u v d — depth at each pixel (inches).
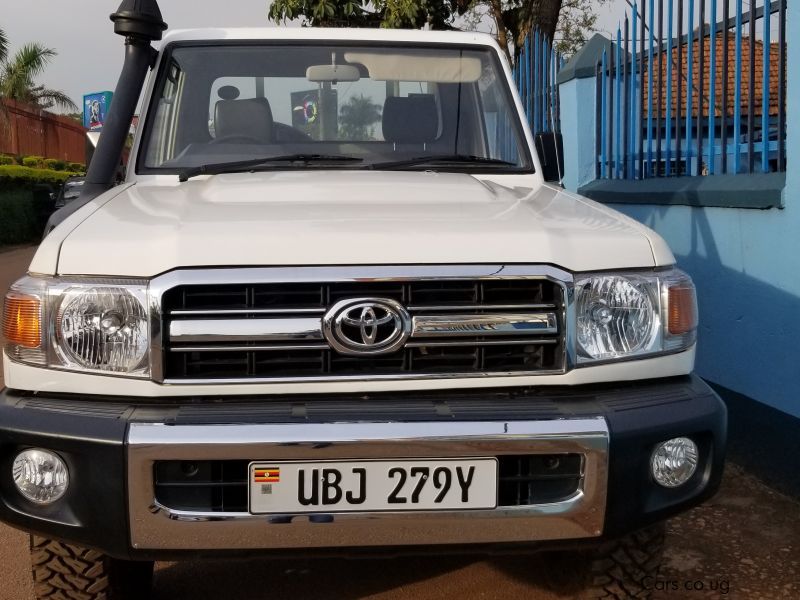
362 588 130.9
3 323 100.7
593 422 93.9
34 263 99.5
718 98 208.4
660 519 98.4
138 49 149.3
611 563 110.8
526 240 99.7
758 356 179.2
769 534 147.9
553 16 410.3
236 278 94.3
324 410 93.5
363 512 92.0
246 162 142.6
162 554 92.8
